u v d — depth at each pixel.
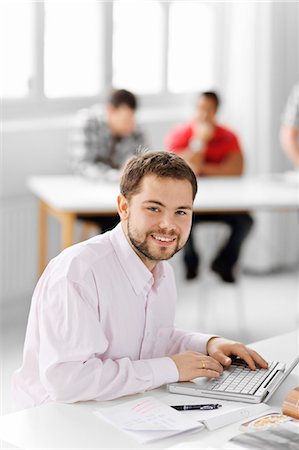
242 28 5.79
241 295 5.52
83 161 5.00
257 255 6.07
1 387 3.75
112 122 4.98
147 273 2.07
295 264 6.29
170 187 1.91
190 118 5.86
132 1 5.60
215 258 5.19
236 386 1.97
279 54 5.83
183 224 1.95
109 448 1.67
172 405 1.88
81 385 1.90
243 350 2.14
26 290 5.15
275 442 1.65
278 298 5.47
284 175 5.55
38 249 5.15
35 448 1.67
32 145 5.13
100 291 2.01
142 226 1.93
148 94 5.81
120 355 2.08
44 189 4.65
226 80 5.95
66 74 5.39
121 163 5.10
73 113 5.43
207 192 4.69
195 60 6.00
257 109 5.85
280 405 1.92
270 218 6.05
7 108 5.14
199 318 4.98
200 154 5.22
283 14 5.80
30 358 2.10
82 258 2.01
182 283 5.79
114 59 5.60
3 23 5.04
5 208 4.96
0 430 1.74
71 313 1.93
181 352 2.20
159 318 2.19
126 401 1.92
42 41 5.18
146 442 1.70
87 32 5.42
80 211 4.19
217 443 1.70
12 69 5.14
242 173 5.41
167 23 5.77
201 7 5.93
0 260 4.98
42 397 2.06
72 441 1.70
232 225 5.12
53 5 5.23
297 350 2.32
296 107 5.24
